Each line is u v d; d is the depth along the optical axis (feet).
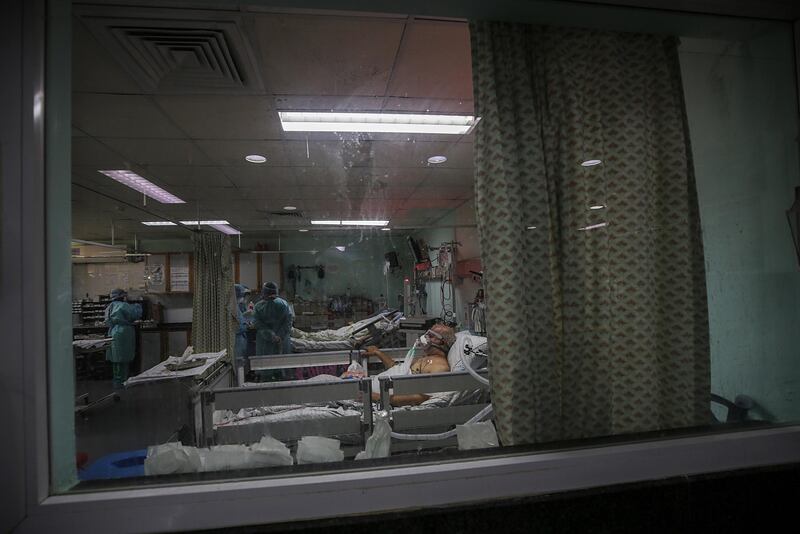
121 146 8.25
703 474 2.95
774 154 3.78
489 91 3.53
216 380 8.86
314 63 5.90
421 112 7.18
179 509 2.39
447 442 4.90
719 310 4.26
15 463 2.27
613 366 3.70
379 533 2.49
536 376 3.56
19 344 2.29
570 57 3.74
